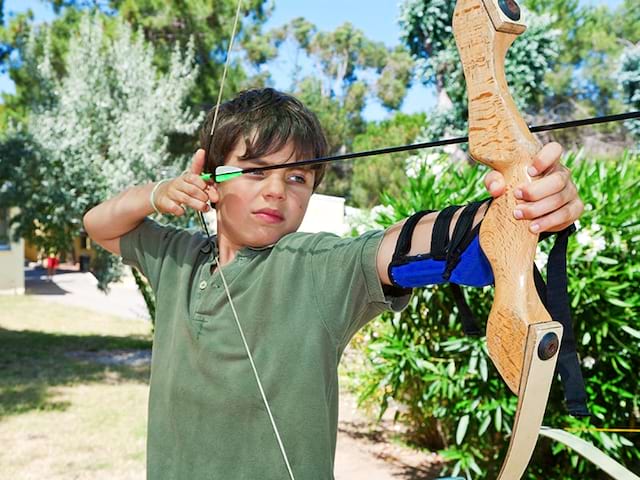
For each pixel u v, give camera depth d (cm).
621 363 268
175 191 120
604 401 281
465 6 79
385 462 398
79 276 1967
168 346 123
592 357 277
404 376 314
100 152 770
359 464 395
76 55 770
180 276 126
